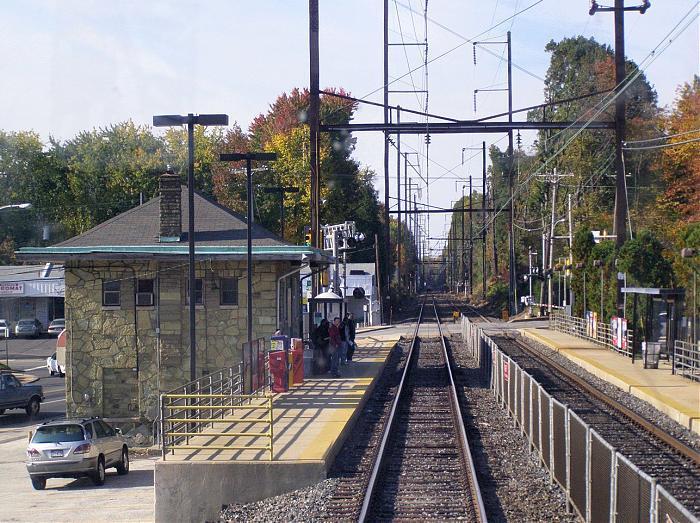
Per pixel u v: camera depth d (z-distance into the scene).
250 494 14.90
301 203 75.62
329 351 29.83
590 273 44.50
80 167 72.44
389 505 13.09
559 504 13.13
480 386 29.75
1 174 74.25
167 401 19.52
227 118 23.67
